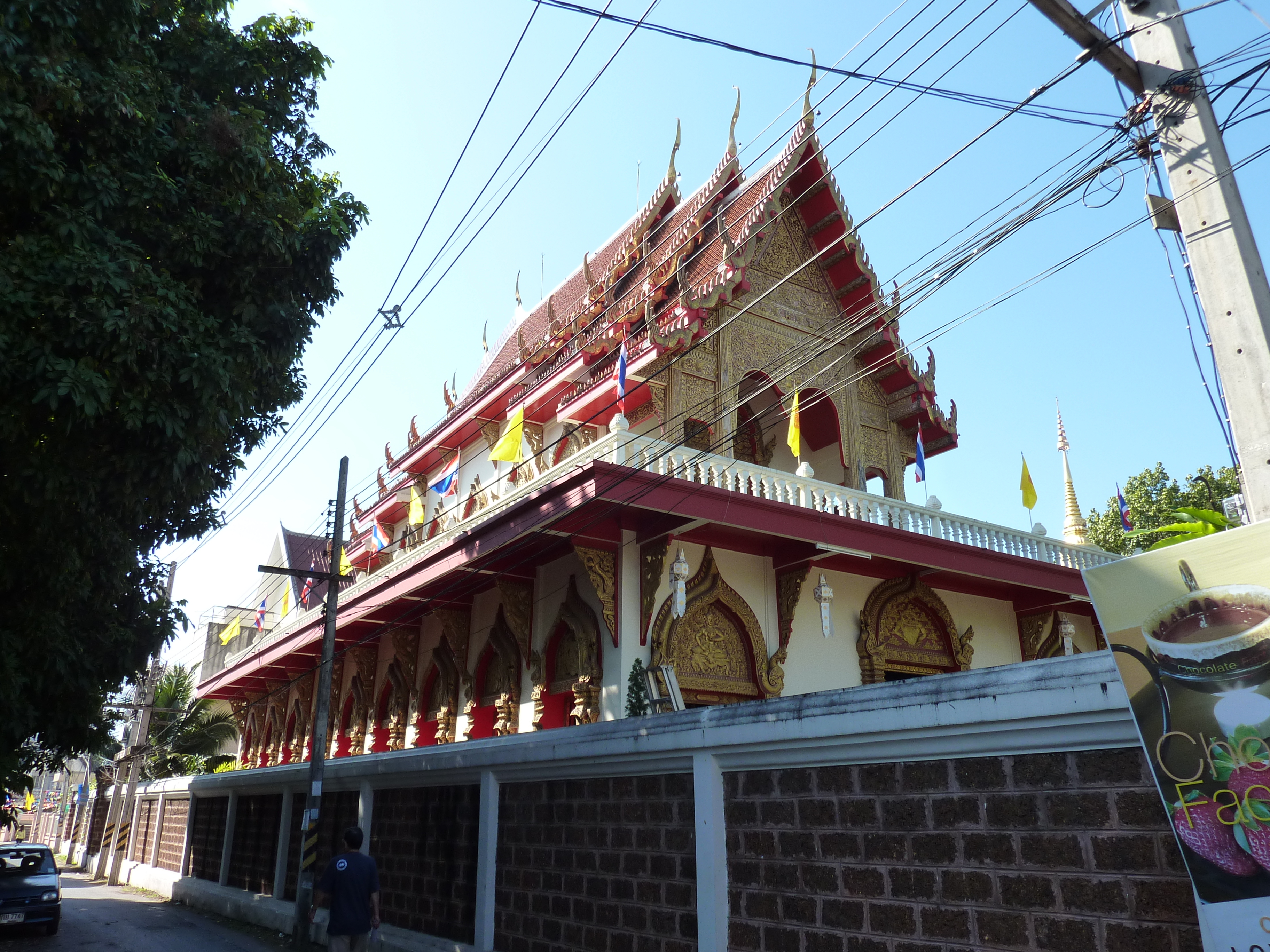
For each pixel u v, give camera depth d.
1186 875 5.06
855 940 6.64
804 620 16.78
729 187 20.83
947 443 21.22
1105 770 5.50
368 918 9.36
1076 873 5.52
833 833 6.98
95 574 11.10
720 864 7.81
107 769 39.28
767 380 19.34
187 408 9.42
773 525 15.10
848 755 6.96
